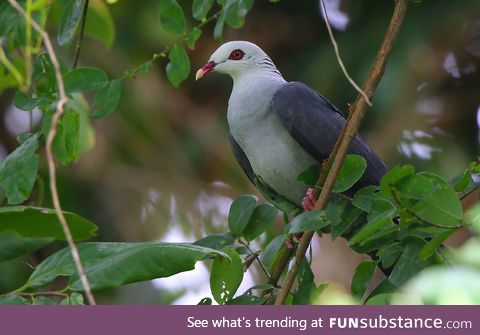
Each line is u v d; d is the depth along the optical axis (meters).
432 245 6.60
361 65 15.62
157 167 15.98
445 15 15.72
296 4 17.14
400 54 15.54
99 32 10.91
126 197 15.72
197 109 16.78
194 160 16.39
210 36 16.88
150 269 6.82
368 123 15.62
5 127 15.95
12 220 7.59
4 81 10.61
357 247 7.43
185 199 15.93
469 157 16.16
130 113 15.85
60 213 6.05
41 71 8.11
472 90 16.33
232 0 8.15
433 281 4.48
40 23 8.40
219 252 7.04
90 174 15.51
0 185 7.87
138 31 15.88
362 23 16.28
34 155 7.89
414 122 15.46
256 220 8.70
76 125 7.90
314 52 16.52
